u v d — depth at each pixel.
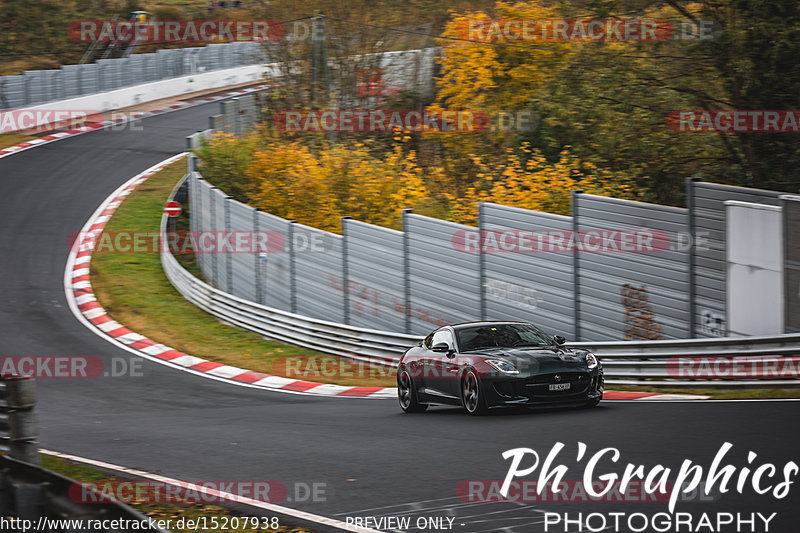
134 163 155.62
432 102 150.38
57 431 47.72
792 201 50.62
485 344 47.44
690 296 56.69
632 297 60.06
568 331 64.31
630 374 55.09
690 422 36.53
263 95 150.88
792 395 43.53
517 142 122.50
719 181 89.31
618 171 94.06
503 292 68.94
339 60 145.75
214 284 105.25
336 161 102.44
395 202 98.88
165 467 34.91
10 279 101.19
